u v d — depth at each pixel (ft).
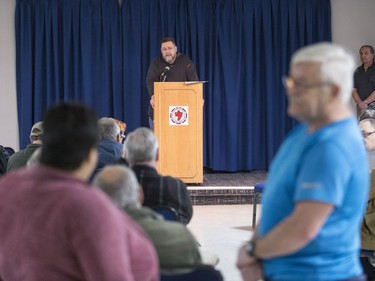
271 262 7.68
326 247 7.29
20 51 33.91
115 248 6.58
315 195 6.89
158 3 34.53
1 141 34.37
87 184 6.97
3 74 34.14
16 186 7.03
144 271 7.31
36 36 33.99
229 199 29.17
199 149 27.17
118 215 6.85
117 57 34.50
